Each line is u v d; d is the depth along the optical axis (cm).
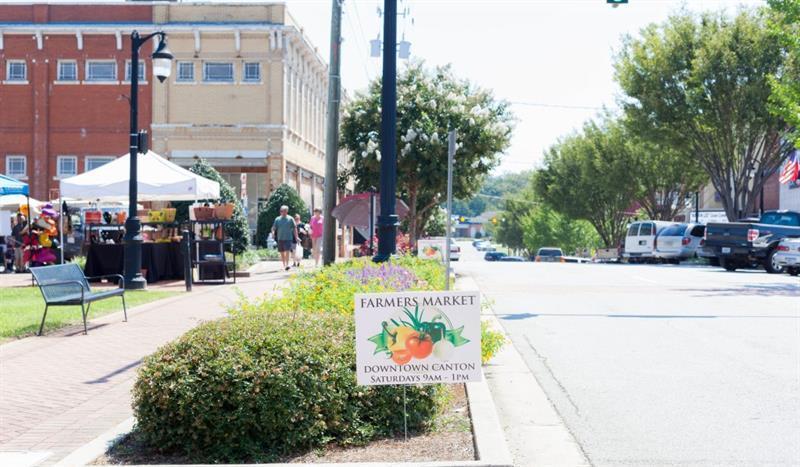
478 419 679
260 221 4069
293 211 4050
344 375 653
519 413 773
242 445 613
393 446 635
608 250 6281
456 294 640
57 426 725
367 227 2639
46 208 2109
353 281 994
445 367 639
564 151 6906
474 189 3469
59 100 4453
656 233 4228
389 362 638
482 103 3281
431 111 3186
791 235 2809
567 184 6906
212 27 4312
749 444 662
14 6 4488
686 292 1947
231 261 2348
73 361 1030
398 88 3206
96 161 4456
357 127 3428
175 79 4369
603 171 5856
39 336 1224
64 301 1237
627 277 2506
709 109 3866
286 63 4412
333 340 668
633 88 4075
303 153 4916
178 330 1284
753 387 874
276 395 616
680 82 3962
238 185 4378
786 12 2625
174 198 2375
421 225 4128
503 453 586
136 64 1956
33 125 4459
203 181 2217
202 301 1691
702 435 691
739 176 4066
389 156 1466
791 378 920
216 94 4356
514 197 12706
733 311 1540
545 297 1820
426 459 595
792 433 694
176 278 2300
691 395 839
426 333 640
